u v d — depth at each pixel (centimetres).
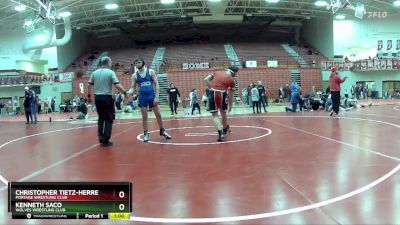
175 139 819
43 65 3991
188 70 3553
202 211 331
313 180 422
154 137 872
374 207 326
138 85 806
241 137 819
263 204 345
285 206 337
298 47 4403
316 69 3672
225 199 363
